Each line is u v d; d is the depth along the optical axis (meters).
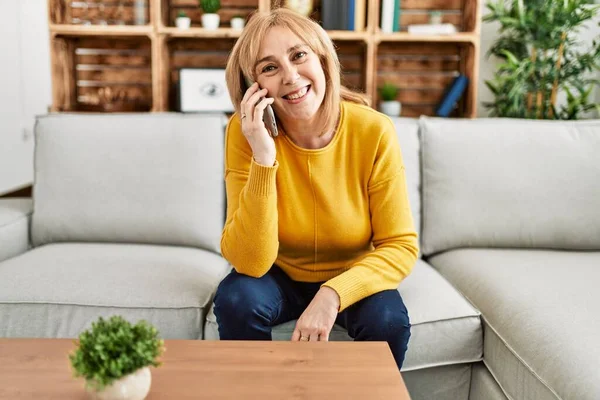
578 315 1.33
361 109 1.50
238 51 1.41
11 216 1.95
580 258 1.83
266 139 1.31
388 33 2.79
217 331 1.45
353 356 1.02
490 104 3.18
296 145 1.47
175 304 1.47
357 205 1.49
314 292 1.53
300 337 1.27
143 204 1.94
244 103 1.33
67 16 2.98
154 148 1.98
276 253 1.42
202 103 2.87
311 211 1.48
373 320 1.31
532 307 1.39
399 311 1.33
